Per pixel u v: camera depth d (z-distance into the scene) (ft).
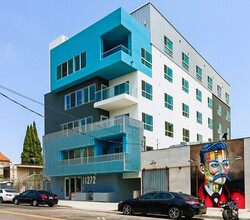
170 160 86.48
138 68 104.68
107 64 100.99
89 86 112.68
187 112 133.90
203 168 78.59
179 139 124.06
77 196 107.04
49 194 84.23
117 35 105.70
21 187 144.97
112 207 77.20
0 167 196.44
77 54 114.42
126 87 103.40
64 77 119.14
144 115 105.40
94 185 105.81
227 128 182.60
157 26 119.14
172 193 56.90
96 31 107.34
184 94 133.28
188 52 142.10
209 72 165.07
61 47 122.93
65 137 114.01
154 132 108.99
